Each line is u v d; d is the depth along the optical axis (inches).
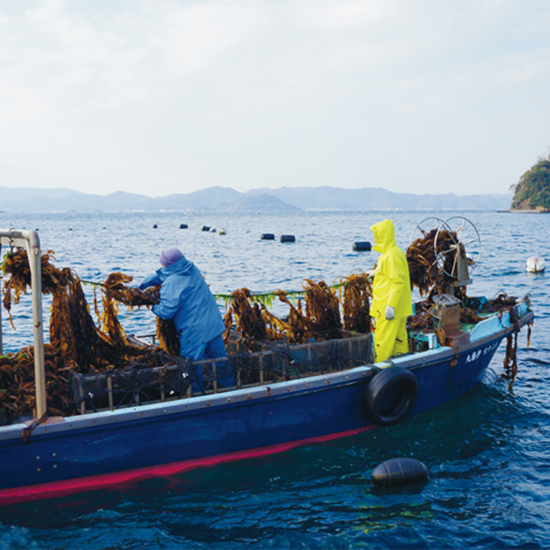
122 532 207.3
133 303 254.2
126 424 227.1
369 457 269.6
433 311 332.2
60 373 234.7
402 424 306.3
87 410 233.9
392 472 239.9
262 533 208.1
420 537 204.8
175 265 257.8
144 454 234.8
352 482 246.7
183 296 254.7
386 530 209.5
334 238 2428.6
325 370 289.6
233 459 256.5
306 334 319.0
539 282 898.7
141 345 296.7
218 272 1074.7
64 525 211.3
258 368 270.7
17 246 218.2
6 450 208.8
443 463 264.8
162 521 215.0
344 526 212.7
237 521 216.2
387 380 280.8
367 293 334.3
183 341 261.0
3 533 204.2
